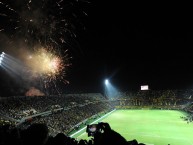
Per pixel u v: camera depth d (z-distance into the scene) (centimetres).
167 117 6425
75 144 757
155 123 5462
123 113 7694
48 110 4775
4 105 3866
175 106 8725
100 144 412
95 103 8006
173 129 4672
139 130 4656
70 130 4478
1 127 721
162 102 9262
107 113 7650
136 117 6600
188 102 8712
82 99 7438
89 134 780
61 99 6144
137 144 580
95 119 6172
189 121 5522
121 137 410
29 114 4066
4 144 522
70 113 5584
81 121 5375
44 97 5516
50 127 4128
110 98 10231
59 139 584
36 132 420
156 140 3797
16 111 3906
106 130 425
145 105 9294
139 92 10431
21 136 468
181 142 3628
